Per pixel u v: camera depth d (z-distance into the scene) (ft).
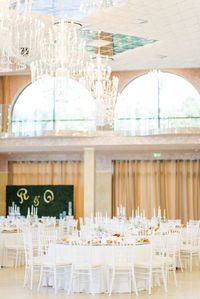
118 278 30.81
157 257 33.32
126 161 69.41
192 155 67.31
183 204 67.77
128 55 43.29
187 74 64.03
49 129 55.16
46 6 31.83
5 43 29.32
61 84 34.42
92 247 31.24
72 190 68.18
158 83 65.21
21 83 66.49
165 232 37.81
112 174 69.87
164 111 53.57
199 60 44.45
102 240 32.22
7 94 66.39
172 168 68.08
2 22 26.53
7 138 57.26
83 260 31.45
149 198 68.74
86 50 42.24
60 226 47.98
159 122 53.52
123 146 57.31
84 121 55.62
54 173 71.82
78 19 34.06
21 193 69.10
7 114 56.44
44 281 32.78
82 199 70.79
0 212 70.38
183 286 32.68
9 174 72.64
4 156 72.33
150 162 68.85
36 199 68.64
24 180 72.28
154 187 68.54
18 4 26.89
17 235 40.93
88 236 33.40
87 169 61.05
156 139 55.06
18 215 53.57
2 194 71.05
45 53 38.75
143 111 54.65
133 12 32.58
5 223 47.96
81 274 30.94
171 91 65.05
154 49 41.29
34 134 55.42
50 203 68.33
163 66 47.01
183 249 39.78
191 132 52.60
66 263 31.09
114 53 43.04
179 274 37.60
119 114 55.67
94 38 38.68
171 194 68.03
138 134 54.60
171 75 65.21
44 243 34.53
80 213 70.64
